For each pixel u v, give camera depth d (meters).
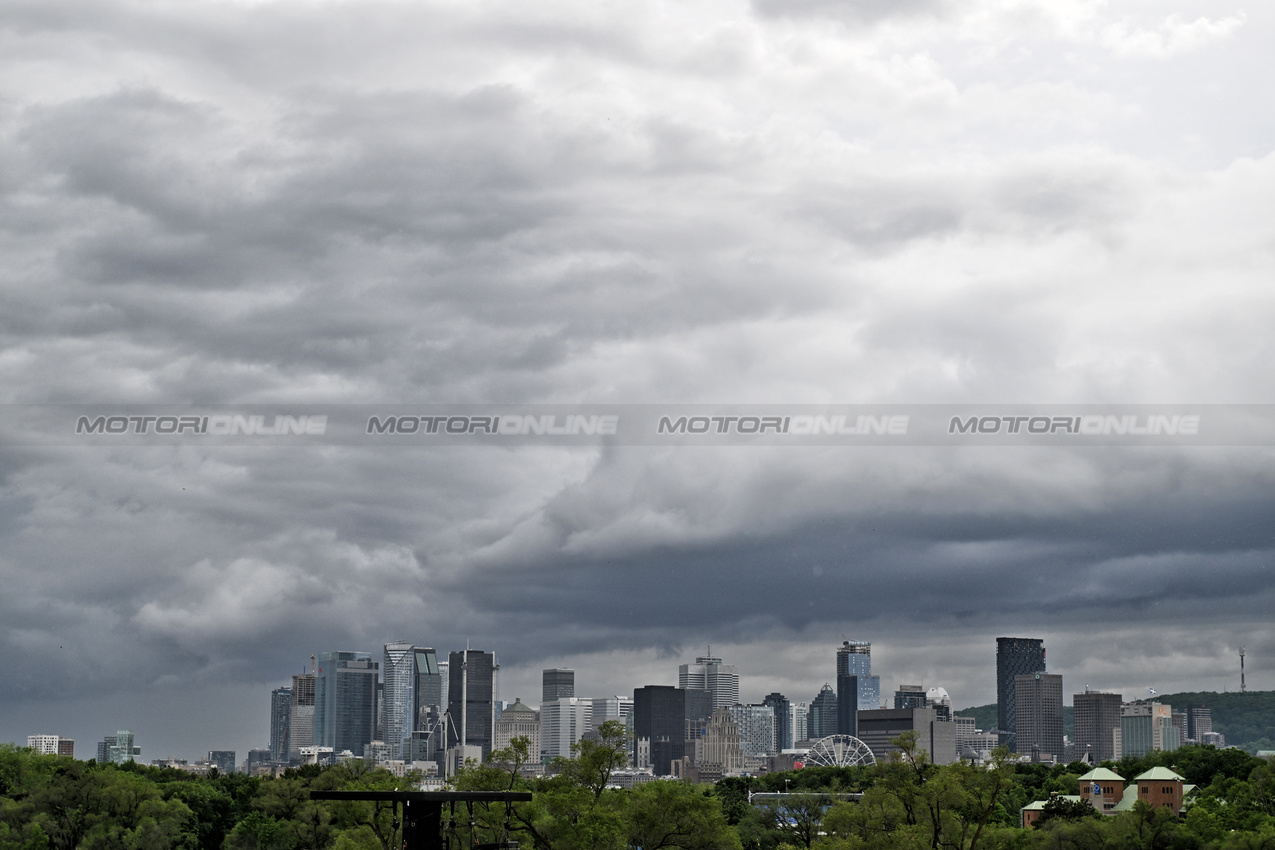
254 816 188.25
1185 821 169.00
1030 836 160.62
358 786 175.88
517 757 156.25
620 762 150.12
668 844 148.12
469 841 135.38
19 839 163.12
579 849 137.00
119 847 165.88
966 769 152.62
